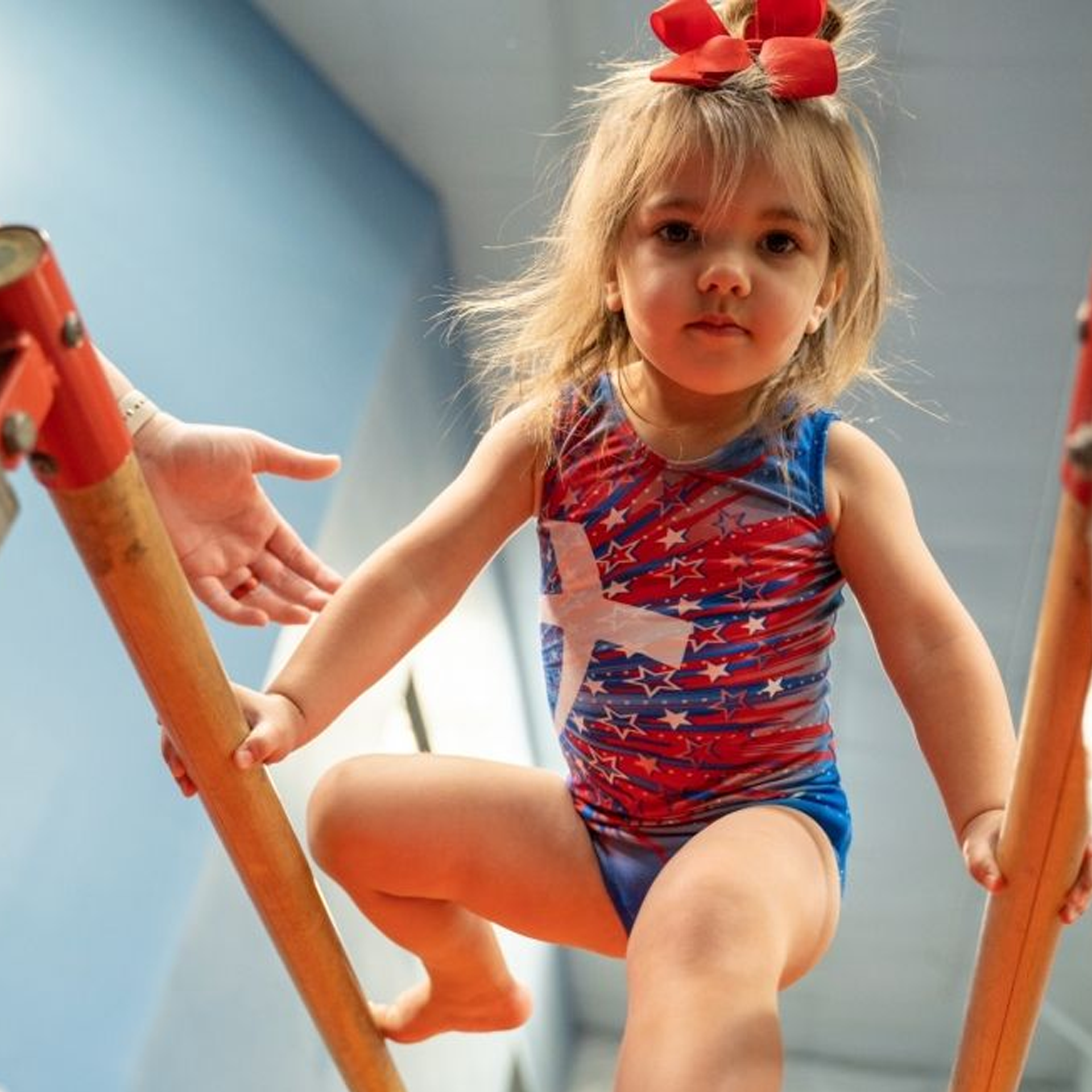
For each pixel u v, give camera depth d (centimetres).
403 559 138
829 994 487
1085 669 87
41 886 168
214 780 112
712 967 114
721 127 130
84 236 218
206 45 270
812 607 137
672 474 136
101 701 186
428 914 144
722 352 126
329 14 287
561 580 140
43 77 229
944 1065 503
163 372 216
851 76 274
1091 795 97
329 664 133
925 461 323
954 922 443
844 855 139
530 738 412
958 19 266
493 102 292
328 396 247
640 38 278
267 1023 211
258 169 263
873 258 141
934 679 131
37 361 80
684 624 135
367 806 138
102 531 93
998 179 282
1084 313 72
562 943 145
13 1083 153
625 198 133
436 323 304
